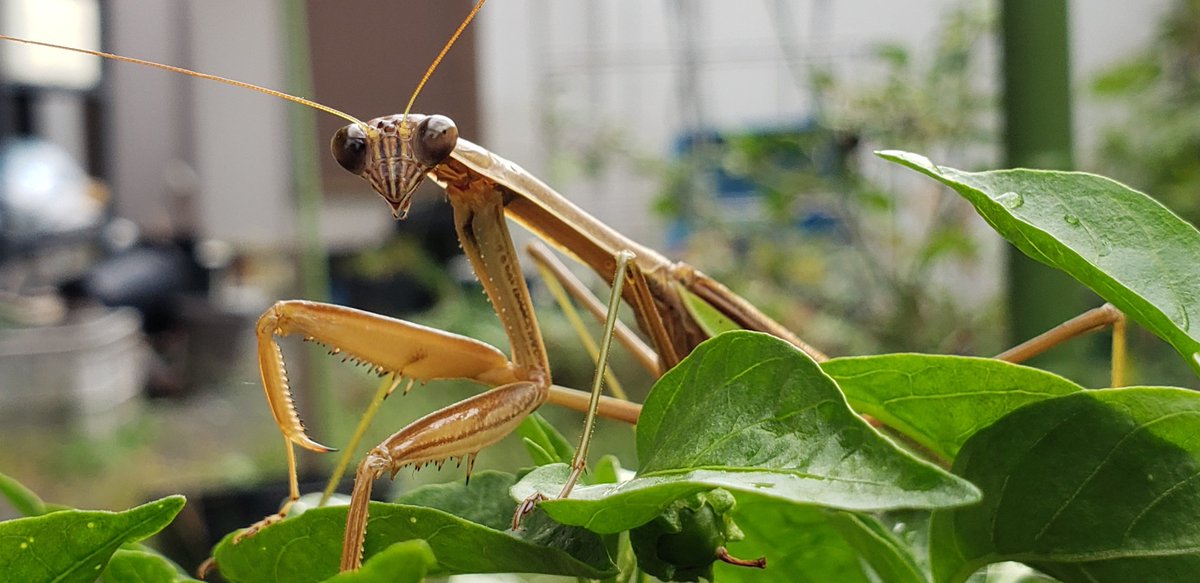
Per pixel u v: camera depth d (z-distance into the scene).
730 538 0.09
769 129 0.32
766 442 0.08
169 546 0.14
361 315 0.11
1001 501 0.09
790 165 0.31
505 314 0.12
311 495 0.11
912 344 0.30
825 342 0.31
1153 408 0.08
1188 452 0.08
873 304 0.33
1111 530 0.08
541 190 0.12
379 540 0.09
